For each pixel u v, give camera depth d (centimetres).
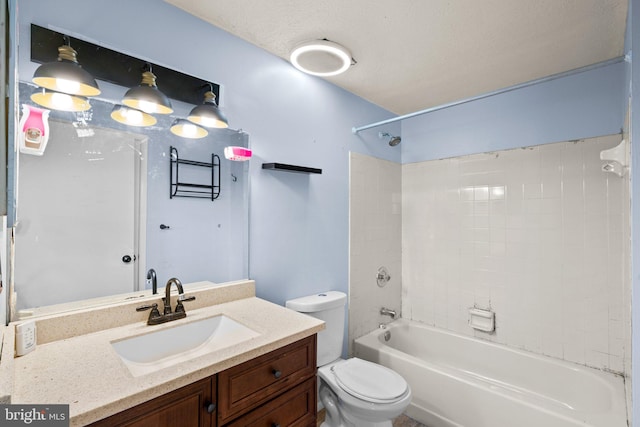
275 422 113
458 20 152
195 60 151
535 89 219
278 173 188
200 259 153
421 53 183
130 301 127
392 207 283
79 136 117
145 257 134
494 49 179
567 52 181
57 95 112
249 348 103
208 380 93
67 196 115
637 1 105
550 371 204
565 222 206
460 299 254
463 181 255
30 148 107
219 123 152
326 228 220
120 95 127
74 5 116
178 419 87
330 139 224
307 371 126
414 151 288
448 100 259
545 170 215
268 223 183
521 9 143
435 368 197
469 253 250
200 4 143
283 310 145
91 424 71
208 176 155
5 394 57
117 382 81
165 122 140
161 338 120
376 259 264
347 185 238
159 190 139
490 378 228
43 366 89
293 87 198
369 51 181
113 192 125
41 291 109
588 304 197
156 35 138
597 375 186
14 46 84
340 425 168
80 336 112
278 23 157
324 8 145
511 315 228
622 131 185
